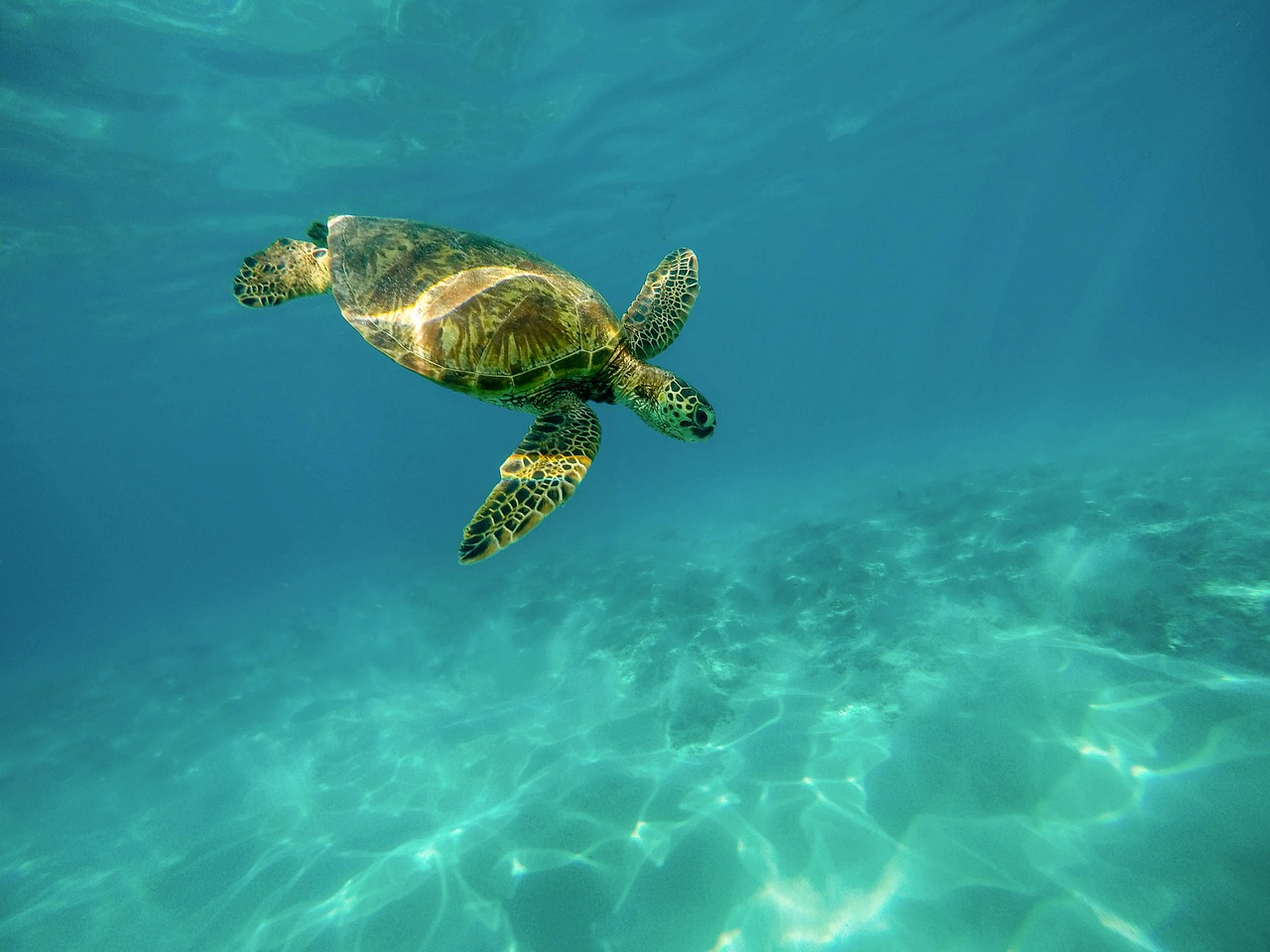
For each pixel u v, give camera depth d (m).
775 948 4.67
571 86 16.55
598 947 4.98
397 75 14.26
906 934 4.54
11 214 15.50
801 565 13.76
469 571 23.05
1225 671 6.51
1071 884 4.62
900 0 16.58
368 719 11.20
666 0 14.13
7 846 9.48
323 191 18.64
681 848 5.79
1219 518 10.80
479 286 4.54
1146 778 5.38
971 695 7.18
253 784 9.62
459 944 5.32
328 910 6.14
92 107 12.75
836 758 6.62
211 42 11.97
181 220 18.14
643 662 10.41
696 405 4.89
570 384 4.82
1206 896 4.30
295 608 24.41
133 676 18.58
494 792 7.58
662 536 21.66
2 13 10.20
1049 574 10.11
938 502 17.48
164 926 6.64
